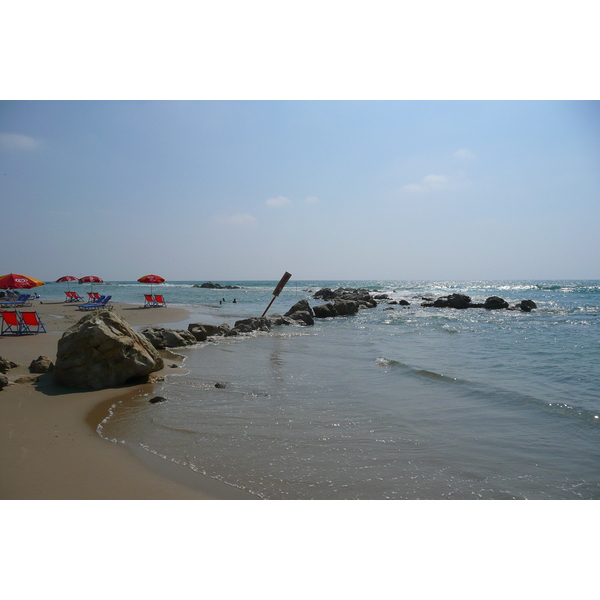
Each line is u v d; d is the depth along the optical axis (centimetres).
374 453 573
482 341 1695
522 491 479
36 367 957
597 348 1506
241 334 1836
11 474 489
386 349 1475
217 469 516
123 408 743
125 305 3497
